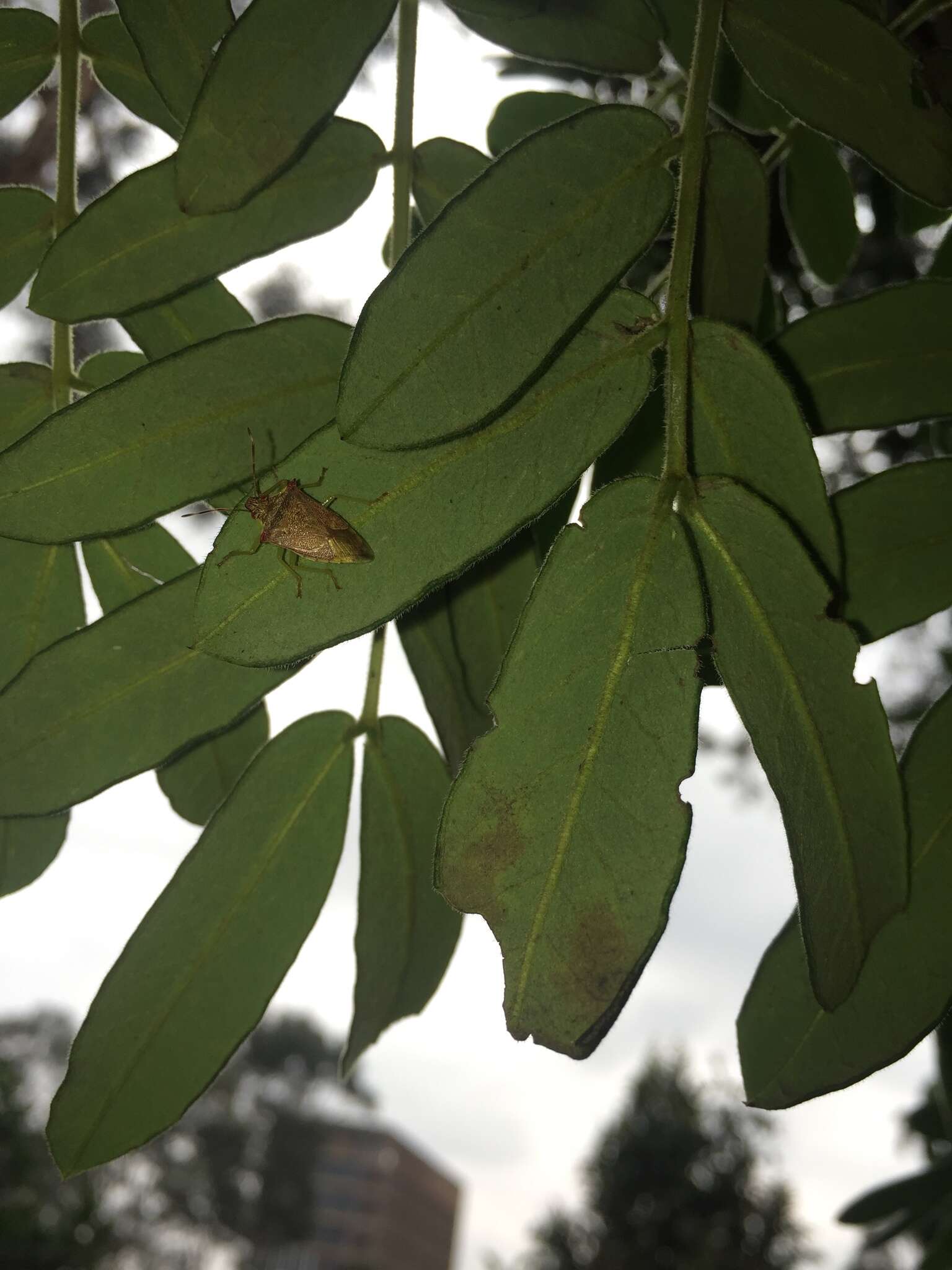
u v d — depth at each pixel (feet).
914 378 0.68
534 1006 0.55
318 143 0.67
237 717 0.64
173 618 0.63
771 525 0.57
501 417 0.58
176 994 0.64
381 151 0.68
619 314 0.59
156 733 0.63
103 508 0.61
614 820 0.55
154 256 0.66
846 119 0.63
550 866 0.55
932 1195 1.08
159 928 0.64
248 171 0.63
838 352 0.68
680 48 0.74
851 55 0.63
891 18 0.80
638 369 0.59
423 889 0.70
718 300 0.72
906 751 0.61
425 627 0.69
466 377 0.57
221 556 0.58
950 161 0.63
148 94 0.70
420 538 0.57
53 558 0.69
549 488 0.58
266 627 0.57
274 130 0.63
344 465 0.58
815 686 0.57
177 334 0.68
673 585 0.57
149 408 0.62
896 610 0.65
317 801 0.67
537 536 0.69
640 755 0.55
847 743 0.57
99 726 0.63
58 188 0.69
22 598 0.69
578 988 0.55
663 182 0.59
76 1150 0.62
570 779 0.55
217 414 0.62
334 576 0.57
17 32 0.69
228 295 0.69
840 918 0.57
